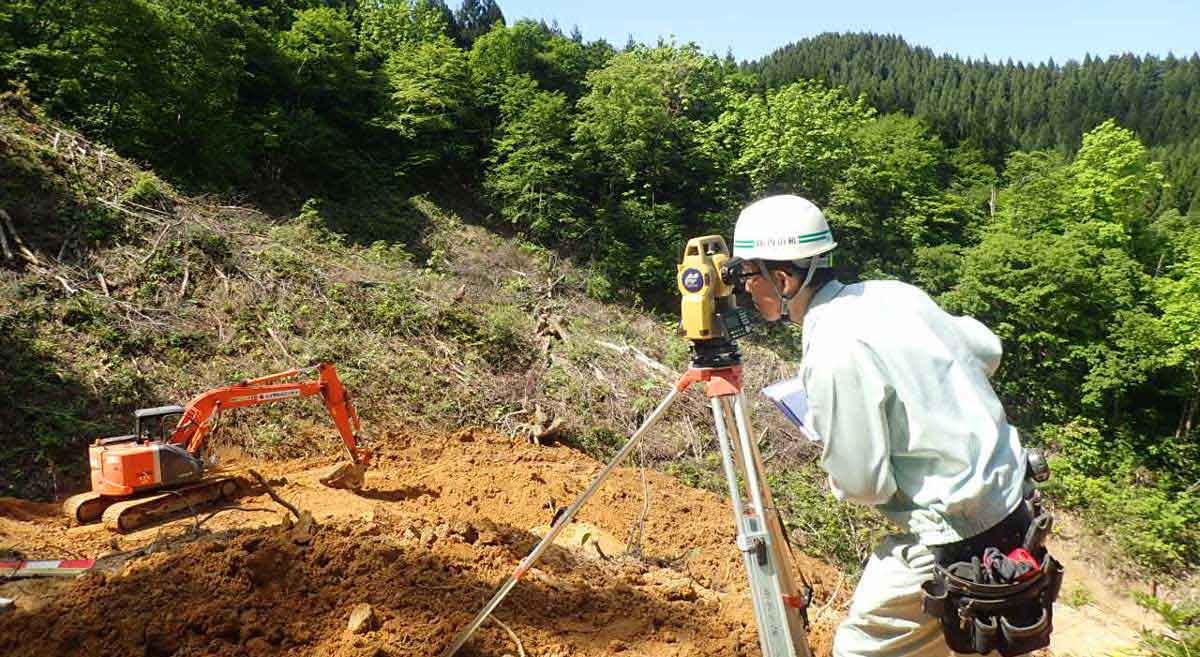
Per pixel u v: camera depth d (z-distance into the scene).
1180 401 24.30
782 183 27.95
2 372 7.95
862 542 8.23
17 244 9.91
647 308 22.36
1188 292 22.84
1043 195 29.20
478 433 10.34
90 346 8.88
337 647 3.20
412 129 23.89
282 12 26.81
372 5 32.88
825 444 2.13
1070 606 6.67
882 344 2.05
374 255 16.25
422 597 3.58
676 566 5.82
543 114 23.84
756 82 36.12
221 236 11.80
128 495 5.85
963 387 2.08
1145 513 16.06
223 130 18.02
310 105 23.05
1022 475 2.12
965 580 2.01
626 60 28.72
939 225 31.80
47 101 14.16
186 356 9.48
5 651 3.23
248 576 3.63
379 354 11.11
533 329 14.23
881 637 2.34
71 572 4.35
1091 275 22.84
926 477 2.10
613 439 11.28
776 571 2.49
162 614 3.37
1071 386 23.45
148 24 15.59
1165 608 2.92
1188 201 47.81
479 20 44.97
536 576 4.14
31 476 7.13
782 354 19.00
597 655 3.40
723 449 2.66
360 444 9.14
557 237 23.25
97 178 11.84
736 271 2.49
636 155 25.22
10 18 14.38
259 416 8.82
